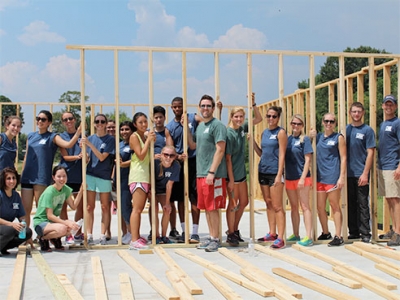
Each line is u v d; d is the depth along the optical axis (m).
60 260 5.05
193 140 6.16
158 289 3.75
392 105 5.85
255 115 6.18
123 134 6.09
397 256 5.02
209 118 5.53
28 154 5.89
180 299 3.49
